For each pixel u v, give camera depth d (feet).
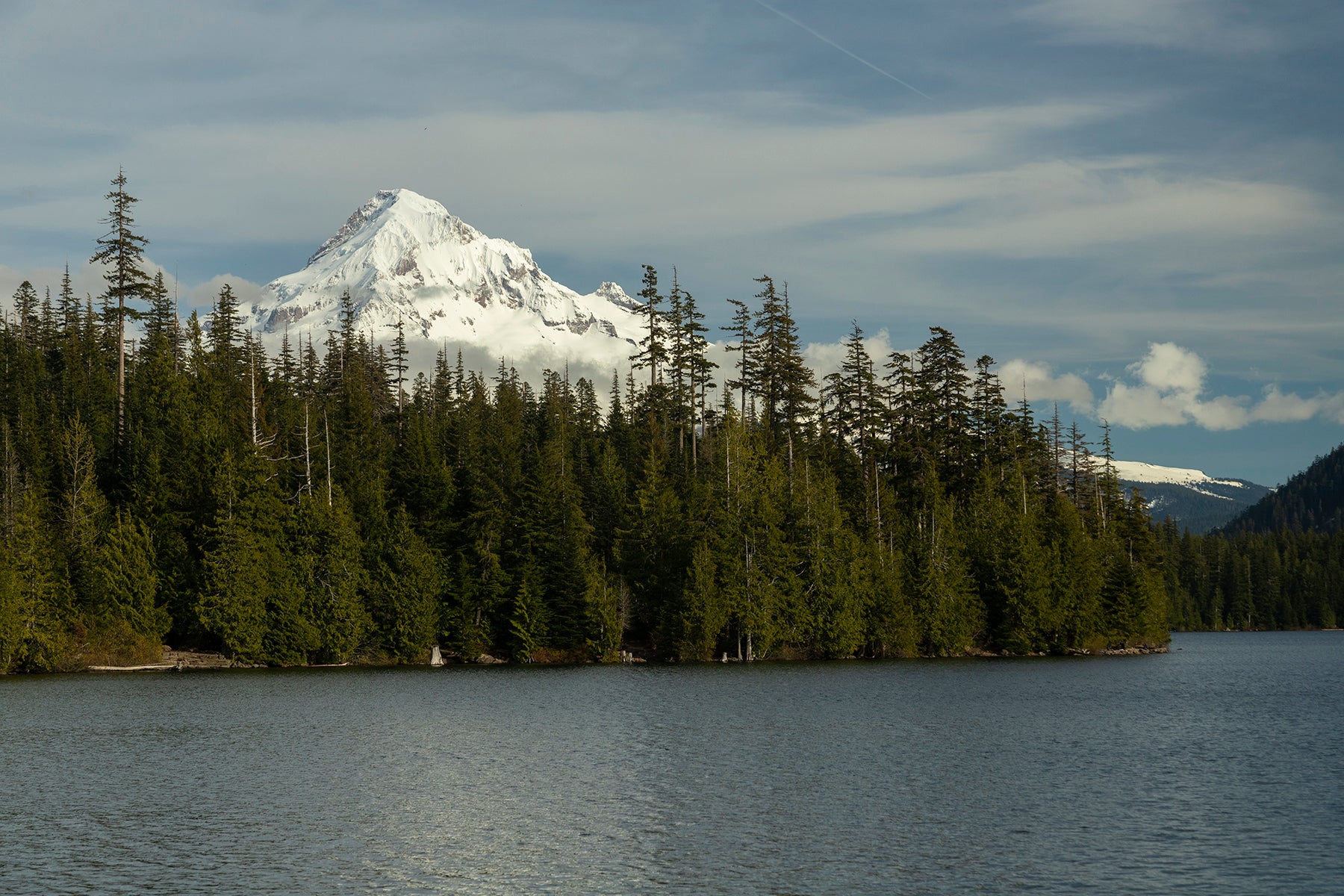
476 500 328.49
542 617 320.29
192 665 290.56
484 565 326.85
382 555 323.37
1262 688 246.88
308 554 308.19
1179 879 94.53
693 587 315.58
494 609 325.42
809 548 324.60
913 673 276.41
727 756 151.43
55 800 124.98
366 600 317.22
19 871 97.30
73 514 291.38
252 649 294.66
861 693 227.81
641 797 125.80
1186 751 154.81
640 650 335.47
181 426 315.37
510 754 153.17
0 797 126.41
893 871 96.99
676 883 93.86
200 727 178.70
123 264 332.39
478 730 175.11
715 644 322.96
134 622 287.89
